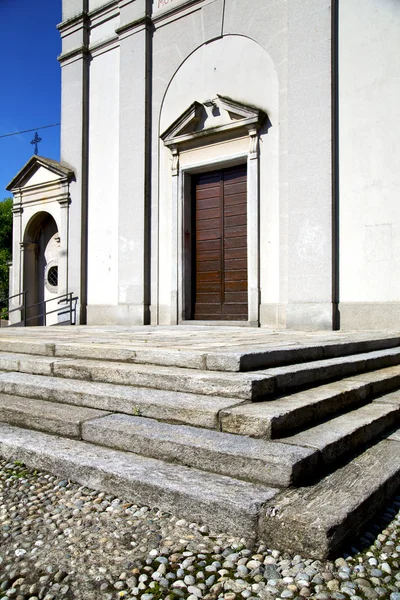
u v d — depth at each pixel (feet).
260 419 8.09
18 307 40.75
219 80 29.35
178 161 31.04
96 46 36.04
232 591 5.45
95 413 10.25
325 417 9.68
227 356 10.34
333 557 6.02
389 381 13.23
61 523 7.09
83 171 36.37
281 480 7.06
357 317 23.91
